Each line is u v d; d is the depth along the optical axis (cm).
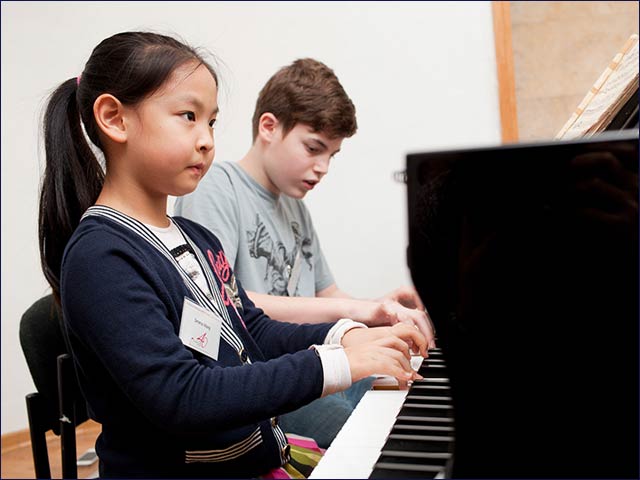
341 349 74
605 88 94
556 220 47
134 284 72
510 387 50
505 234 48
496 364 50
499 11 221
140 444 77
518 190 48
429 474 52
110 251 73
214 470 79
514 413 50
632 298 47
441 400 67
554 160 47
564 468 49
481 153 48
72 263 72
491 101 225
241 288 105
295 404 70
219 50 238
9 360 240
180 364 69
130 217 80
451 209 49
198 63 81
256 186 135
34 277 243
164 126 78
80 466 188
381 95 230
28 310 110
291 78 134
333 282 160
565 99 230
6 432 238
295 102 130
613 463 48
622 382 48
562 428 49
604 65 227
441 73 227
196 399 68
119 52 79
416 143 229
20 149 241
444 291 50
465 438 51
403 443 56
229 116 238
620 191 46
